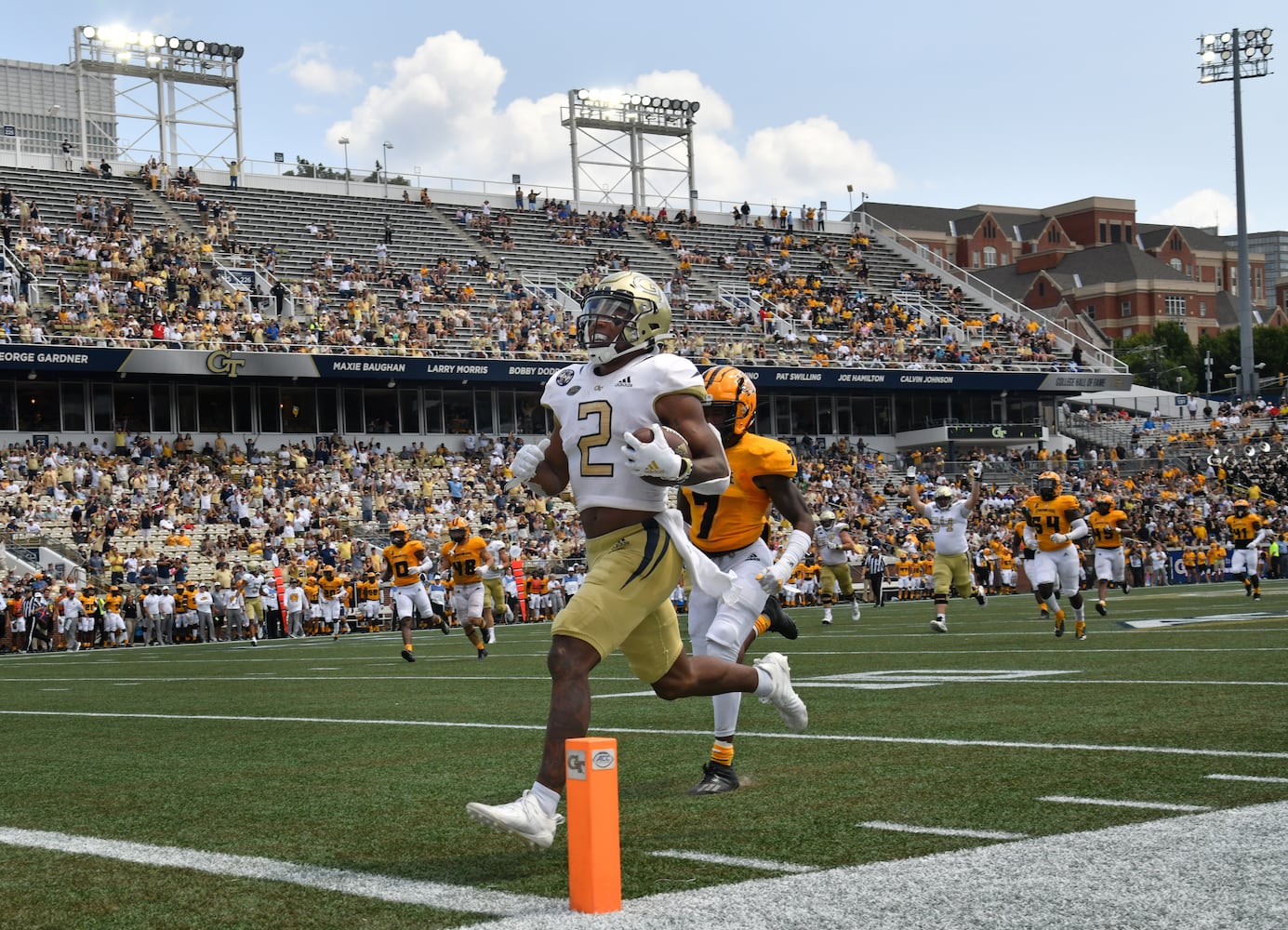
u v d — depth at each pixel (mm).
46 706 11914
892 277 53688
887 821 4812
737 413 6242
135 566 29562
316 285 39938
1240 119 54438
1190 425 52688
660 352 5008
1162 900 3490
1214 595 24109
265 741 8344
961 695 9062
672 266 49219
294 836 5074
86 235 38500
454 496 36469
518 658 16188
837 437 47000
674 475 4504
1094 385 49156
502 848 4691
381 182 48406
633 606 4660
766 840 4598
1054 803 4996
